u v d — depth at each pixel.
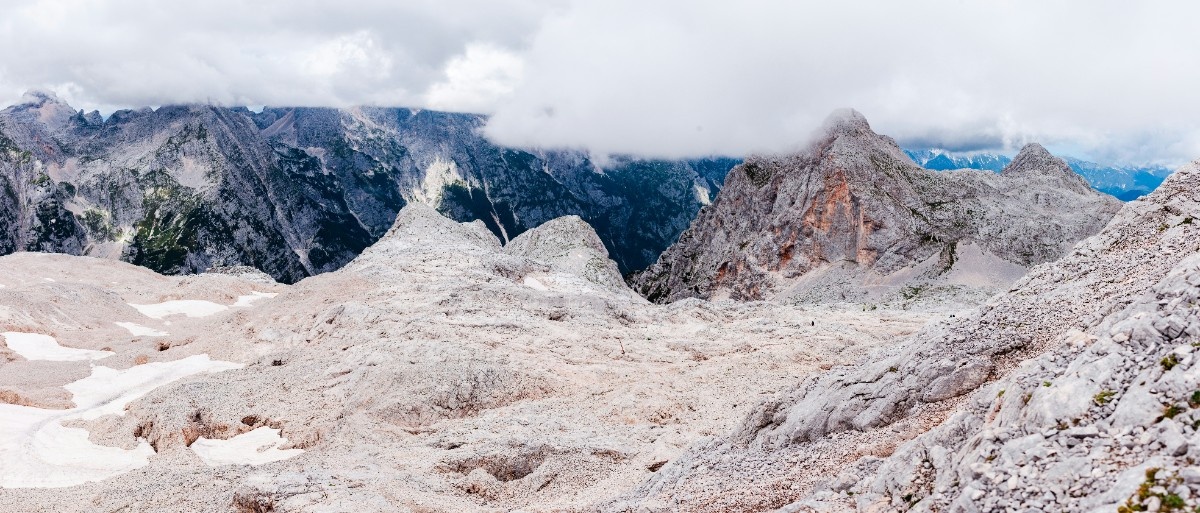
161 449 65.19
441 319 98.88
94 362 86.81
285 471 49.25
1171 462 16.30
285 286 145.88
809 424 34.88
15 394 72.50
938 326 37.31
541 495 49.06
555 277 153.62
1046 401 20.62
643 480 45.38
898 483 22.94
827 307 143.75
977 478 19.33
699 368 86.31
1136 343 21.27
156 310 117.69
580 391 78.62
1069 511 16.67
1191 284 23.42
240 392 75.62
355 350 85.75
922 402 31.53
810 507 24.66
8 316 94.62
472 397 74.38
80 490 53.28
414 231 176.62
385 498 42.22
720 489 31.78
